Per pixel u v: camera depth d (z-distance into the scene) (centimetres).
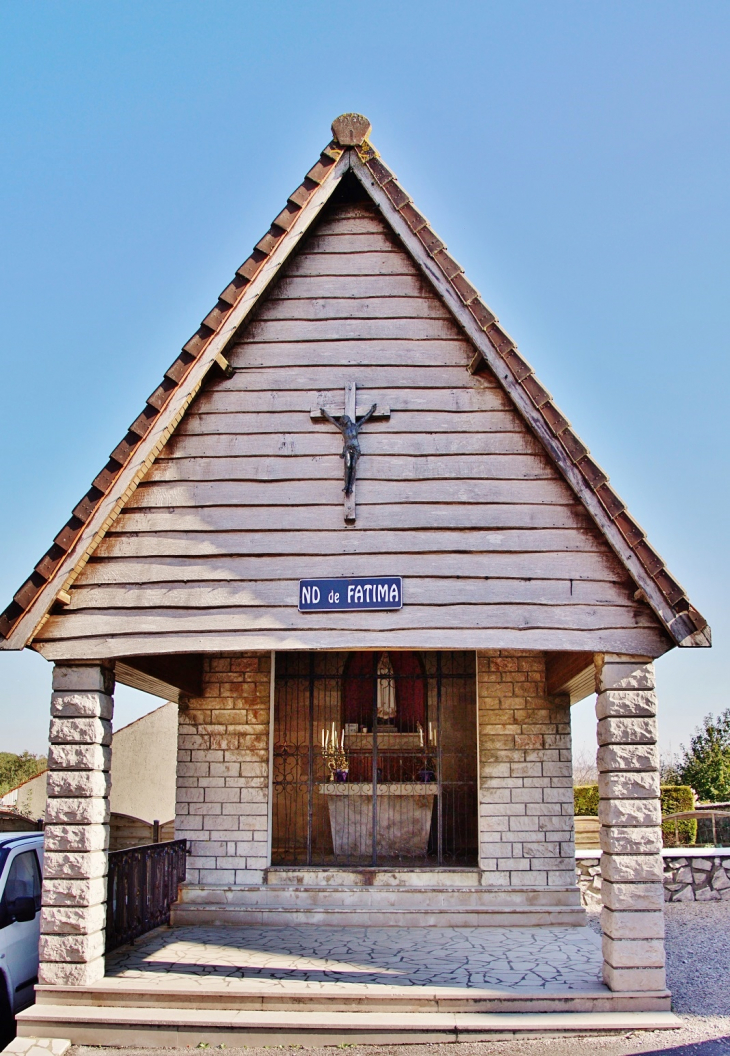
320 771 1134
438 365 796
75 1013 695
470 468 772
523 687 1073
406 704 1184
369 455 781
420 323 806
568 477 746
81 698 755
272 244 797
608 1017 679
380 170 816
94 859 735
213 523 774
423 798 1111
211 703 1088
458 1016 685
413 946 888
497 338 771
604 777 727
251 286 789
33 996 806
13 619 740
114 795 1775
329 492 776
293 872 1039
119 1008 706
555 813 1042
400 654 1201
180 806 1067
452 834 1162
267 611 755
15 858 838
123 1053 675
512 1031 668
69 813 736
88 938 724
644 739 722
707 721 2223
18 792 1894
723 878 1266
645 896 700
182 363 776
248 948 877
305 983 738
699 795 2136
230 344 810
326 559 762
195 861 1052
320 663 1193
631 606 739
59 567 748
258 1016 690
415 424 784
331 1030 674
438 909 1005
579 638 735
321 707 1173
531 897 1017
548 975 757
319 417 788
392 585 752
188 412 799
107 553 772
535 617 741
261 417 795
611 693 731
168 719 1820
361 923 1006
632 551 730
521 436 776
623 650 731
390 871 1030
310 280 821
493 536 758
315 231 830
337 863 1078
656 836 707
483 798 1048
